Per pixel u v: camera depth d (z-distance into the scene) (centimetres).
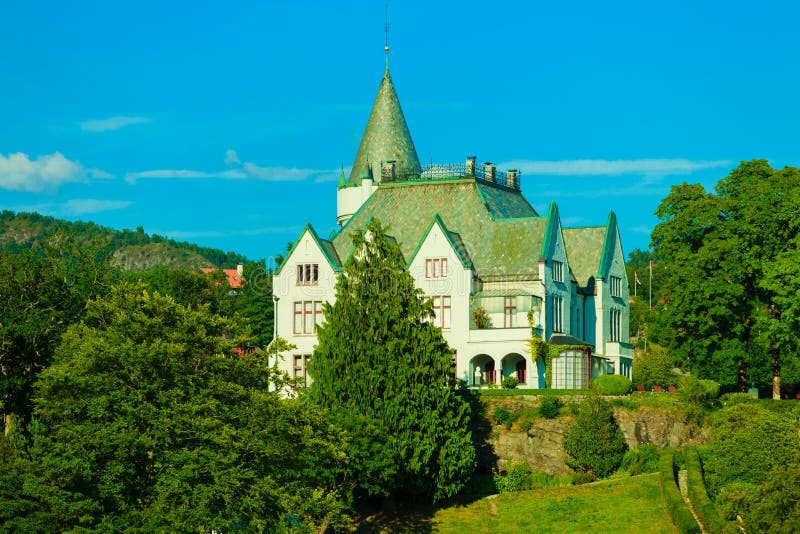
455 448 9531
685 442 10512
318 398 9538
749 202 11531
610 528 8894
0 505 6322
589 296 12962
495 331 11706
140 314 7394
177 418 6881
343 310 9762
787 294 10856
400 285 9919
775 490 7506
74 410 7019
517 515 9406
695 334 11738
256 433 7188
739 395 10988
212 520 6638
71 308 10931
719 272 11425
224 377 7456
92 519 6419
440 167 13400
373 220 10081
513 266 12125
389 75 15250
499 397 10700
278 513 7106
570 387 11612
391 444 9212
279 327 12381
